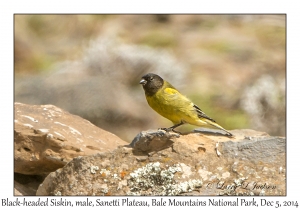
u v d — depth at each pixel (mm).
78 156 11531
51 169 12438
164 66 29922
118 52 30188
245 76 30562
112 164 11117
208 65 31672
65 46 37375
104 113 25703
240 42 36312
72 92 26469
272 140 10961
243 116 26203
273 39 37469
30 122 12820
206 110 26578
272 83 27938
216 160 10789
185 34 38344
